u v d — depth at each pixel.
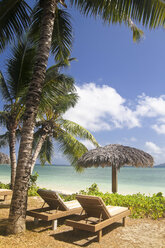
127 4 5.46
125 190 15.08
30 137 4.16
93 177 30.47
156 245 3.90
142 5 5.28
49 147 14.10
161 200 6.96
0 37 6.16
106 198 7.18
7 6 5.68
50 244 3.60
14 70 8.98
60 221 5.15
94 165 8.09
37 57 4.47
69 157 12.59
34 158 10.59
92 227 3.80
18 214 3.89
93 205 4.20
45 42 4.53
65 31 7.05
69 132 12.20
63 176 31.62
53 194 4.51
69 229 4.59
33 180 10.43
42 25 4.65
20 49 8.76
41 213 4.46
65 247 3.56
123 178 29.89
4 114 10.05
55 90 9.49
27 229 4.31
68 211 4.77
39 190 4.77
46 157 14.29
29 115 4.21
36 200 7.90
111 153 7.72
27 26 6.37
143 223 5.34
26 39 8.33
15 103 9.75
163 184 20.14
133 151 8.05
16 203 3.91
